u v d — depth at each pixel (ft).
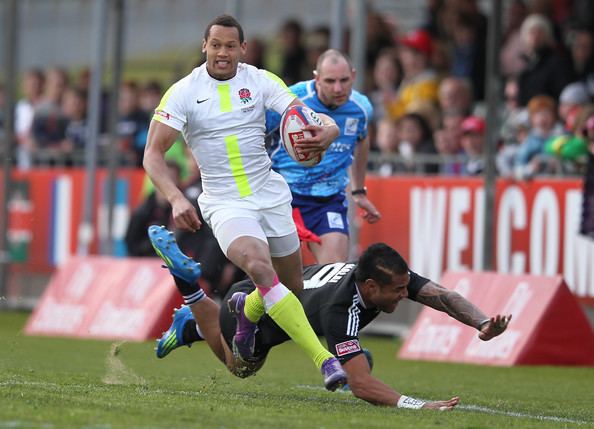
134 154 173.06
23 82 233.35
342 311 73.92
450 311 74.23
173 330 84.28
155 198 151.33
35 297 176.35
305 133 73.77
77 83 207.41
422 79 164.76
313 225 98.22
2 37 231.91
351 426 62.34
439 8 174.40
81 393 74.69
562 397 90.22
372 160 150.71
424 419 67.26
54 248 173.68
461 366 114.62
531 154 136.77
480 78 167.84
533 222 130.21
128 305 140.26
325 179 97.86
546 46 151.33
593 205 123.54
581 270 125.80
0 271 177.68
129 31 234.99
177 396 75.46
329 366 71.10
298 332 72.08
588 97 145.69
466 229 135.54
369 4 197.88
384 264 72.38
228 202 74.33
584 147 125.08
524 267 130.82
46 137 192.85
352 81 95.86
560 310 115.34
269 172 75.66
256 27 226.99
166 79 224.53
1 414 61.11
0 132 201.87
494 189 129.08
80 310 144.46
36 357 112.37
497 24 128.57
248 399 76.54
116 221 167.63
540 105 136.98
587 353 115.85
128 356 116.88
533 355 114.73
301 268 77.46
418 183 140.67
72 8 241.76
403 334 145.38
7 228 176.86
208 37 73.77
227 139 73.97
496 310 118.93
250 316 75.92
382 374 106.42
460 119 148.25
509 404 83.51
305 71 183.73
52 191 173.99
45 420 59.52
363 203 100.27
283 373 104.68
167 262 76.79
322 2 219.82
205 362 111.65
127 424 59.21
